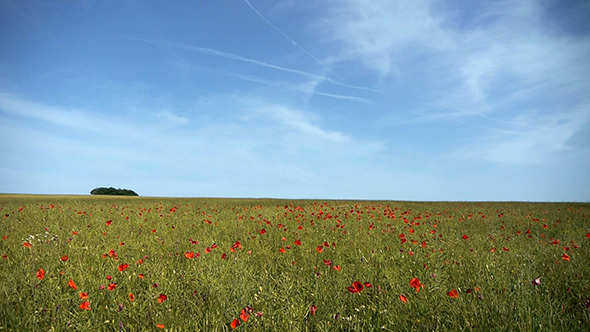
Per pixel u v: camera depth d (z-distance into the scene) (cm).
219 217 1447
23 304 410
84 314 388
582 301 427
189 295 461
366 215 1585
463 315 370
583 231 1051
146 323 372
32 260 599
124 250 730
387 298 425
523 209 2125
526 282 462
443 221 1362
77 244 767
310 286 487
